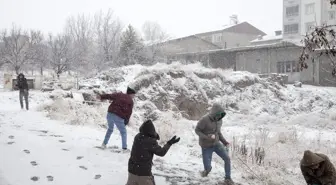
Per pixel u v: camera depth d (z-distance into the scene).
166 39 52.94
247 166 8.24
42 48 51.66
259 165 8.95
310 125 19.78
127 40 44.59
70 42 50.34
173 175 7.51
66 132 10.71
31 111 16.45
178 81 22.94
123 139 8.72
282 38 60.41
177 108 20.23
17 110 17.00
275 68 42.41
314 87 34.62
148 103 19.59
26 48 48.88
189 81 23.72
